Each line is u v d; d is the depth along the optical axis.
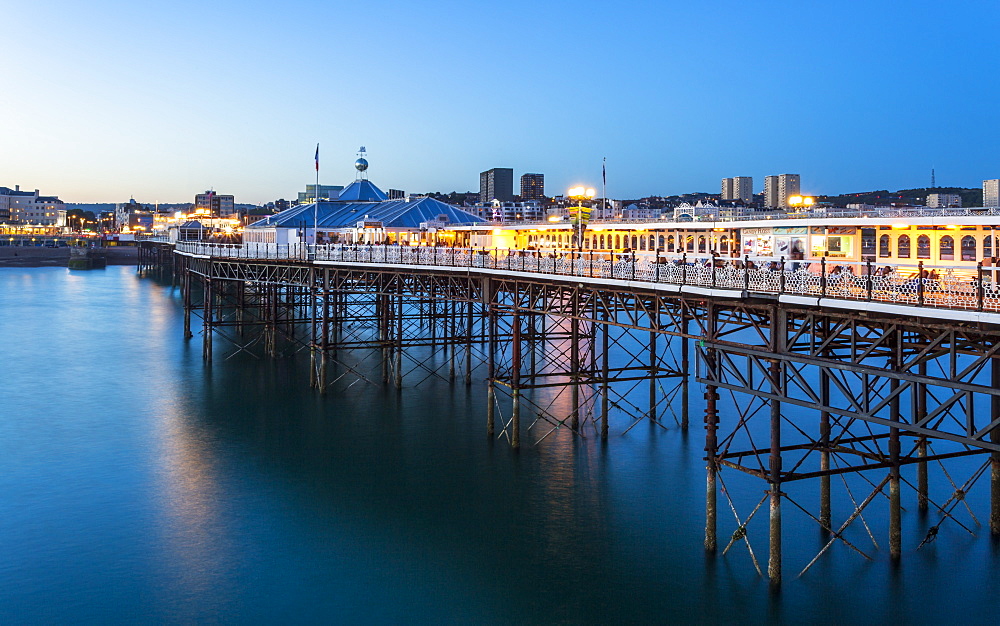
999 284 20.89
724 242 39.03
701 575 25.03
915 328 21.84
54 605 23.41
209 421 42.53
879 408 21.06
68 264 191.75
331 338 69.69
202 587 24.47
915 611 22.81
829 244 32.47
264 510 30.20
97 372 56.00
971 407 19.58
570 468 34.62
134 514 29.83
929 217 27.80
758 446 37.19
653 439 38.66
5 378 53.84
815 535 27.53
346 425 41.59
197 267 83.19
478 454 36.59
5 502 30.94
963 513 29.03
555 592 24.09
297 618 22.80
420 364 54.75
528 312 37.69
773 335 24.38
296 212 95.00
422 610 23.12
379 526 28.72
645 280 30.12
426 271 45.88
